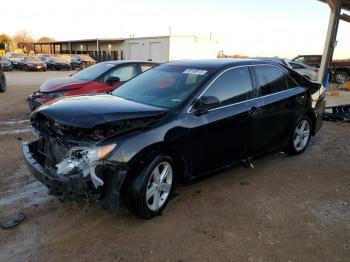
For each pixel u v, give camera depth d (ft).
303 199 14.05
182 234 11.32
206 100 13.25
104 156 10.55
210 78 13.80
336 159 19.03
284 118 17.11
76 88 25.80
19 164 17.15
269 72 16.66
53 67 125.59
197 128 12.85
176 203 13.38
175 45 141.69
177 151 12.44
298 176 16.47
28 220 12.00
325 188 15.17
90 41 182.29
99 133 10.68
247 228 11.74
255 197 14.10
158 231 11.46
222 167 14.57
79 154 10.80
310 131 19.92
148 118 11.87
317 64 76.13
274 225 11.96
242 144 15.02
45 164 12.55
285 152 19.48
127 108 12.04
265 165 17.87
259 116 15.46
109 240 10.94
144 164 11.55
